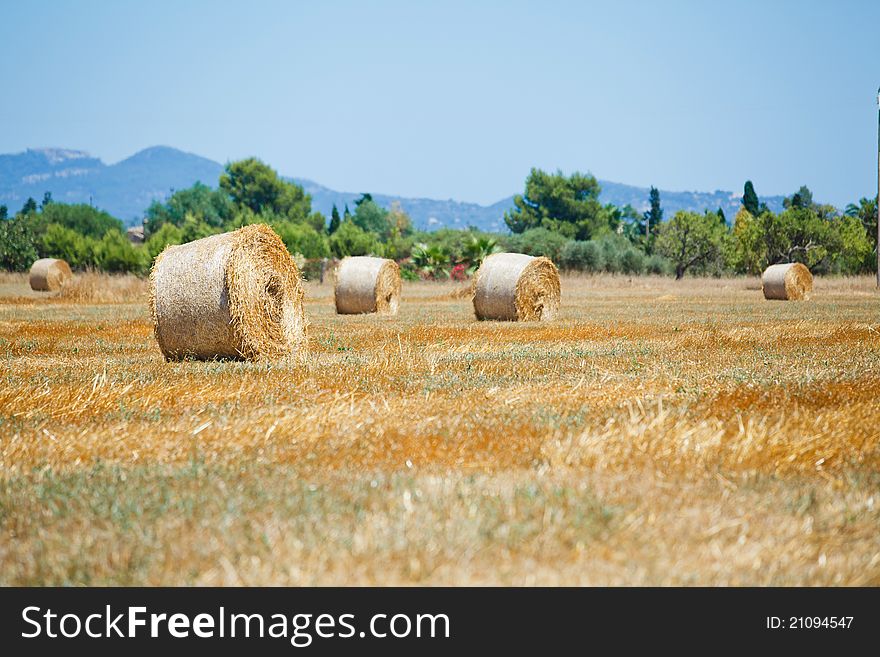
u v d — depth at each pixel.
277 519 18.16
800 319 80.50
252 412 30.66
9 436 27.52
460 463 23.20
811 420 27.75
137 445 25.86
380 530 17.27
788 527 17.98
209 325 49.03
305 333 54.62
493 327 72.88
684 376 39.59
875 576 15.83
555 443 24.19
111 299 130.50
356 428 27.72
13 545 17.38
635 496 19.86
